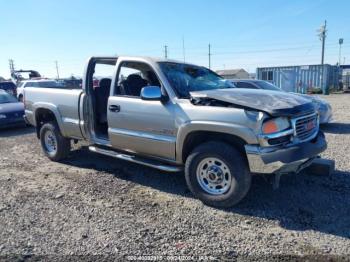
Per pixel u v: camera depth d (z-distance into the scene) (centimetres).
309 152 392
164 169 460
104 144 547
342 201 430
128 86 527
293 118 389
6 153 737
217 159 406
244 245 331
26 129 1098
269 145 375
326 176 515
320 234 351
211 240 341
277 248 325
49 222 382
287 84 3123
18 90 1836
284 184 489
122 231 360
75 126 577
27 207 425
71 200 447
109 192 475
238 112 387
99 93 582
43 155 705
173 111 438
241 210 410
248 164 392
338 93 3189
